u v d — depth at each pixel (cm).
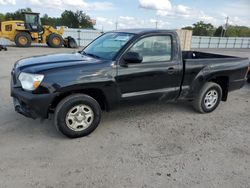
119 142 391
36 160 331
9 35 2059
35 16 2084
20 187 277
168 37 456
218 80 561
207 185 295
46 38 2164
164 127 457
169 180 301
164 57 454
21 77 374
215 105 548
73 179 296
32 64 388
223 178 310
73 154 350
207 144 398
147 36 432
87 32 3222
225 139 420
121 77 407
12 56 1374
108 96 404
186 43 1747
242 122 501
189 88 493
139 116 504
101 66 390
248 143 410
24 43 2045
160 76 447
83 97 385
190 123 481
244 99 679
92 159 340
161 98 469
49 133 408
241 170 330
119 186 286
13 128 420
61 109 373
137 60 398
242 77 577
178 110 550
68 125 382
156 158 349
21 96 366
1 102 539
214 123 489
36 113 363
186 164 337
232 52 3070
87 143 383
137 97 434
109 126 449
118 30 497
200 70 496
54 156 343
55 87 357
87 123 400
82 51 493
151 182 296
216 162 346
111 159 342
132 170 318
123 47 412
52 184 285
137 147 378
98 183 290
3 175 296
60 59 411
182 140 408
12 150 352
